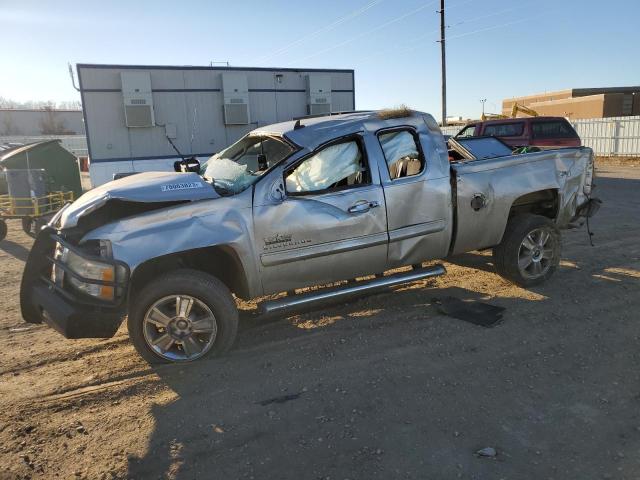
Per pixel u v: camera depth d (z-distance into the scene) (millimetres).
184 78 16547
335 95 19188
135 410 3449
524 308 4988
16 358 4301
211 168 5191
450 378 3695
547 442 2936
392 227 4629
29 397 3645
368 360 4023
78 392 3701
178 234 3838
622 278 5832
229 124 17312
